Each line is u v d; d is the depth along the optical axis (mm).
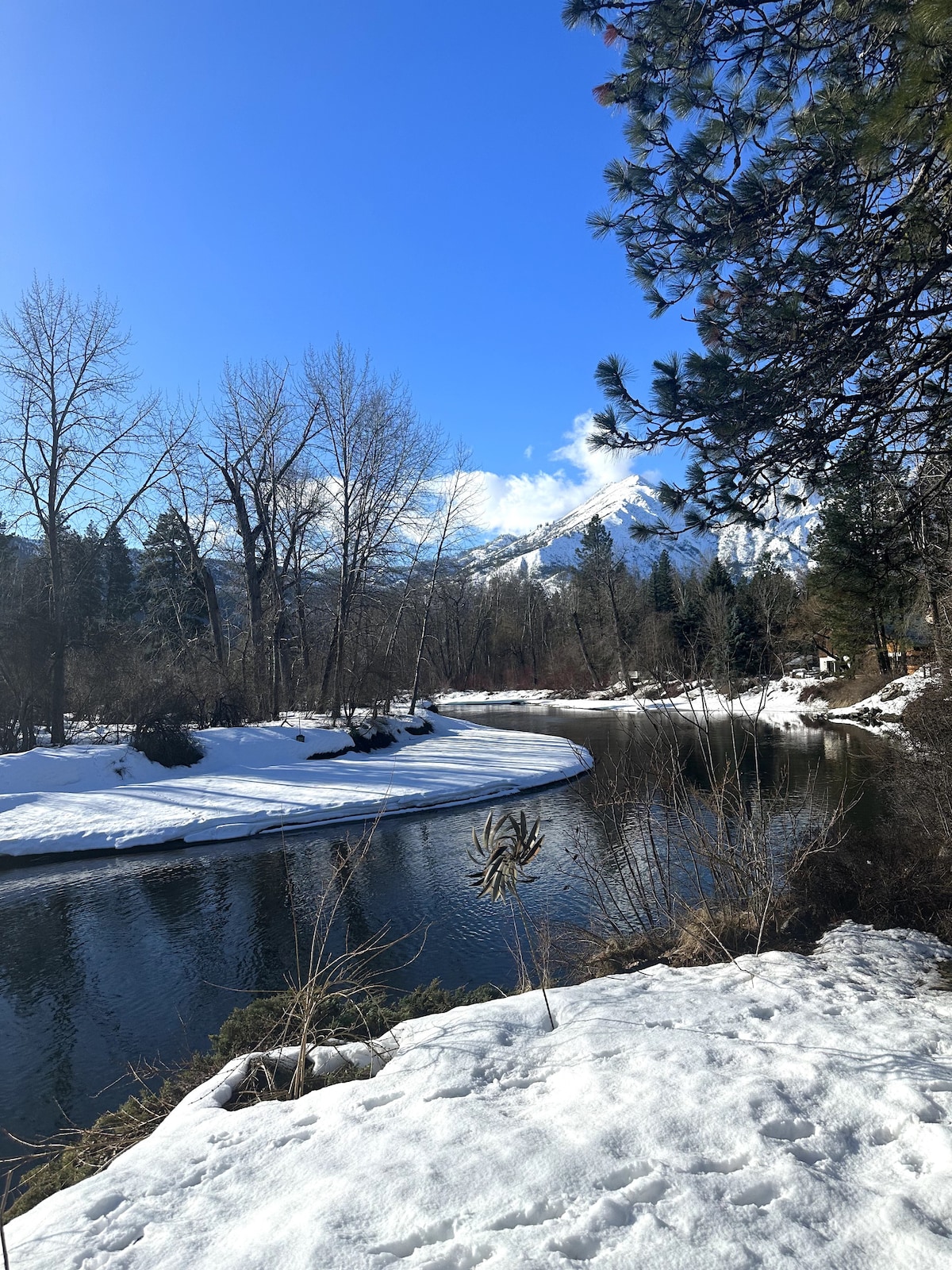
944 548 5320
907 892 6641
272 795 19281
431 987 5801
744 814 7414
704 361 4316
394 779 21328
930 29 3209
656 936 7039
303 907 11500
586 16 4836
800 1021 4039
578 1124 2877
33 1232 2617
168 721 22766
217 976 9102
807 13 4367
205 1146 3127
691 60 4770
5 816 16969
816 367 4340
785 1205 2312
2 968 9688
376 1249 2232
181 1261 2307
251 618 30859
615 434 4625
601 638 59281
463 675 76500
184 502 29453
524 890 11219
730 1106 2938
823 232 4504
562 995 4516
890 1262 2061
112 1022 8039
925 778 8859
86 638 31578
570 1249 2154
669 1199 2354
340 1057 4109
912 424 4457
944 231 3879
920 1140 2674
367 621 34031
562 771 22219
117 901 12266
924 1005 4367
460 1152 2729
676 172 4867
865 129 3775
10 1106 6500
